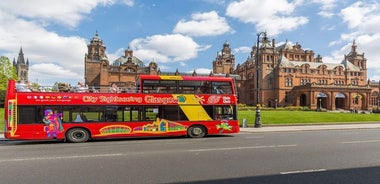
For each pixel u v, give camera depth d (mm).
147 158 10305
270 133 21688
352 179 7344
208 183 6961
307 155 10859
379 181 7164
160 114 18125
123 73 88250
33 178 7484
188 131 18562
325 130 24359
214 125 19016
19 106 15914
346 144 14203
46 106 16344
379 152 11625
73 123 16656
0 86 57000
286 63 85750
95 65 88812
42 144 15688
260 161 9664
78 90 17578
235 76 99375
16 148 13719
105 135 17094
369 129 25391
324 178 7438
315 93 75562
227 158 10242
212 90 19344
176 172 8086
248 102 97562
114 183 6984
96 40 95938
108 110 17297
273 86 86312
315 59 109875
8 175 7816
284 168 8570
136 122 17641
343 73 92000
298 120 32156
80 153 11633
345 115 39969
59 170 8398
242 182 7047
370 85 95812
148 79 18234
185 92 18750
